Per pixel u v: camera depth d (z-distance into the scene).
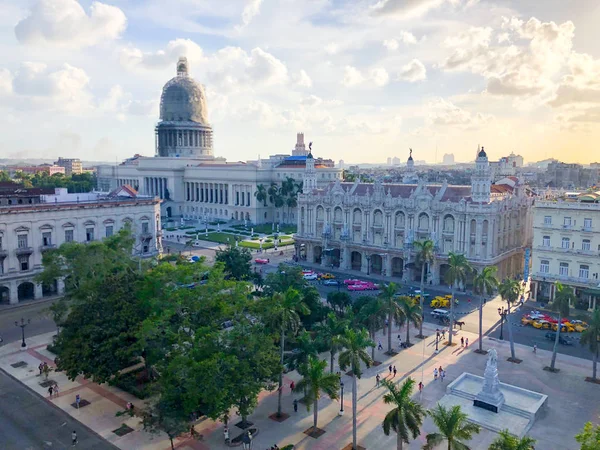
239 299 62.91
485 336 86.81
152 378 65.44
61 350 65.44
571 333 88.44
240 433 55.75
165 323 59.25
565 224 103.12
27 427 57.50
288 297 61.59
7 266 105.19
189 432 55.09
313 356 59.78
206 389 47.91
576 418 58.62
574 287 101.94
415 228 127.00
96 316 62.12
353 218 139.50
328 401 63.41
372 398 64.06
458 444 40.62
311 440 54.28
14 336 87.38
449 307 103.69
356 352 54.09
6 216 104.38
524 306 104.38
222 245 176.25
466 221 117.44
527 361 75.69
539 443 53.22
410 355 77.81
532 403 61.25
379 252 133.00
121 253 86.50
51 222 112.19
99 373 58.06
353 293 114.62
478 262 115.31
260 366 53.53
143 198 136.88
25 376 70.94
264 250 168.38
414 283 124.44
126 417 59.53
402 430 43.91
